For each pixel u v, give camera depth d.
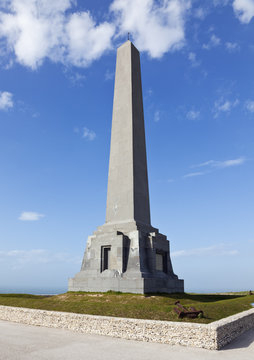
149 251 27.56
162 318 15.66
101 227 29.83
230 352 11.54
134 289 24.41
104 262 27.95
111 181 31.23
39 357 10.87
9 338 14.19
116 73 34.94
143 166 31.84
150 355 11.12
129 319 14.39
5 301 23.55
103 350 11.88
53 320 17.28
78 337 14.33
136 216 29.06
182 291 29.53
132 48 34.91
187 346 12.48
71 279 28.59
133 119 31.86
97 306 18.67
